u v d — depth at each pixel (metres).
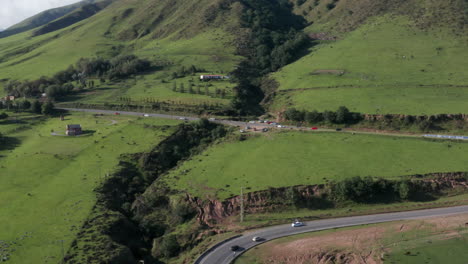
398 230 109.88
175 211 131.62
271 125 195.12
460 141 160.38
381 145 160.25
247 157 158.50
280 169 145.62
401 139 165.38
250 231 116.94
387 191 130.88
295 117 194.25
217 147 173.50
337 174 138.75
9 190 139.62
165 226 129.75
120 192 145.50
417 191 130.50
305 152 158.25
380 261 97.75
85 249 105.38
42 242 108.50
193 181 144.12
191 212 130.25
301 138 172.12
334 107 198.38
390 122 179.25
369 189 127.56
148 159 165.62
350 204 128.75
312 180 136.00
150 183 156.12
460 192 130.62
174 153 174.75
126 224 125.19
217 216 127.12
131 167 161.62
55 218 121.31
